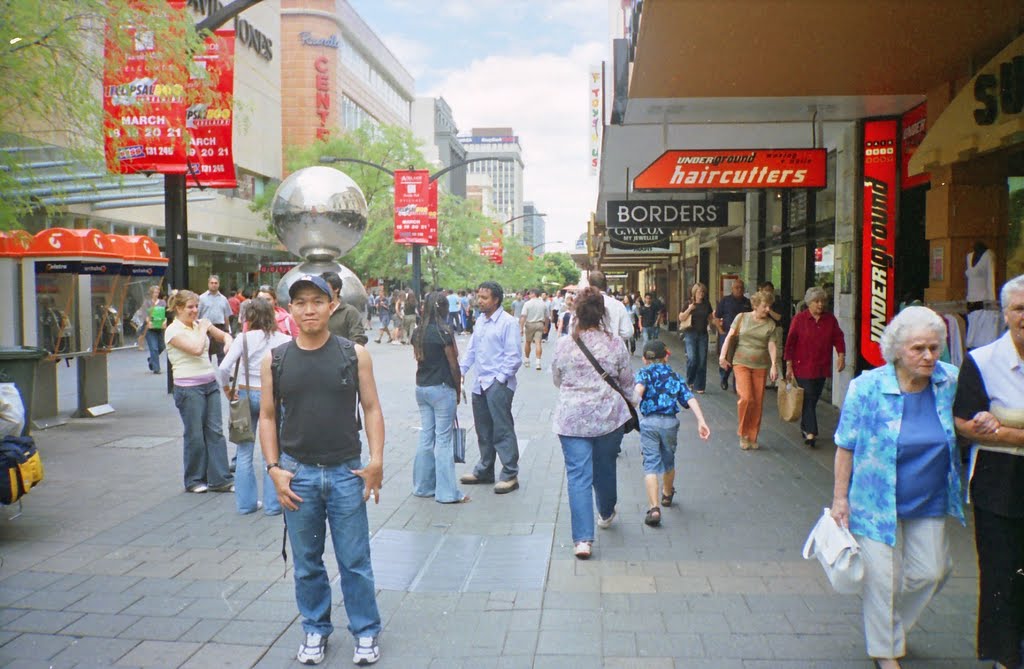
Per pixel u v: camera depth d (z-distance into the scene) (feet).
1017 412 11.57
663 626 14.66
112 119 28.12
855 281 36.88
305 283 12.98
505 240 255.09
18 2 22.76
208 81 33.78
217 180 39.42
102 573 17.54
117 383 53.78
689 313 47.03
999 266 28.40
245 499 22.22
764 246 59.52
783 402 29.63
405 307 90.07
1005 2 20.12
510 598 16.08
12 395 20.68
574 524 18.54
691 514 21.98
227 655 13.70
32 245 35.91
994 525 11.97
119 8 26.21
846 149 37.37
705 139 43.04
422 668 13.20
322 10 203.51
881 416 12.23
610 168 51.52
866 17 21.24
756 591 16.29
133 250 40.34
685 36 22.79
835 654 13.46
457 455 23.77
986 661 12.98
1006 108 22.67
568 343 18.89
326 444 13.25
